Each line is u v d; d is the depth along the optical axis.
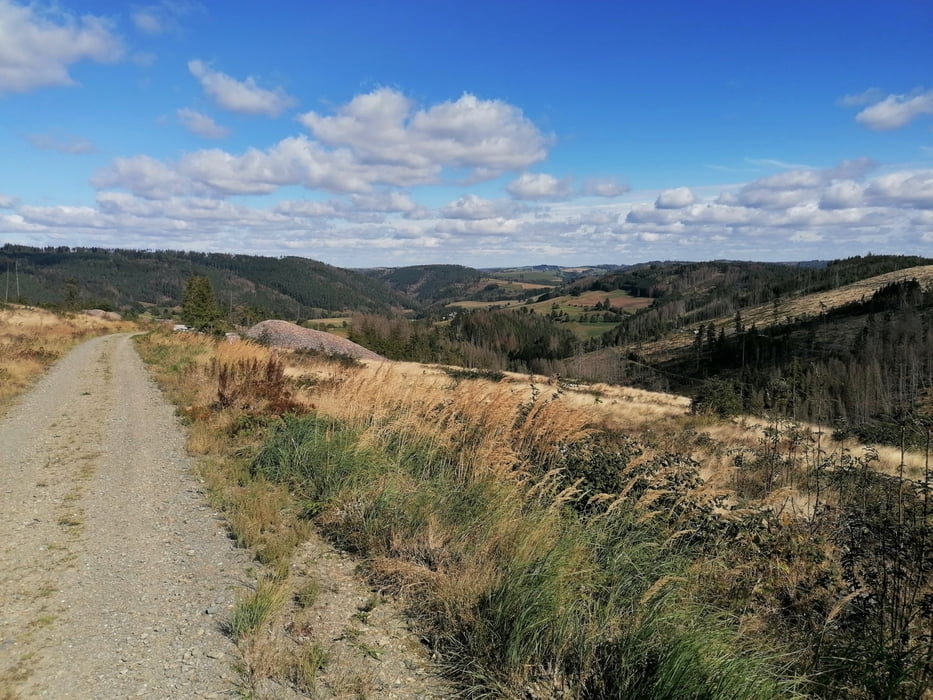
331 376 13.59
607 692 3.21
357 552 5.11
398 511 5.49
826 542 4.77
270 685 3.11
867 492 6.30
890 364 71.94
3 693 2.88
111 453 8.23
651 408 22.86
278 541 5.09
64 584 4.18
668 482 5.73
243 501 6.00
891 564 4.05
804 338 105.31
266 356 16.86
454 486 6.26
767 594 4.11
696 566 4.30
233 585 4.30
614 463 6.30
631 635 3.40
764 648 3.38
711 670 2.95
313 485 6.53
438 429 7.59
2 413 10.93
